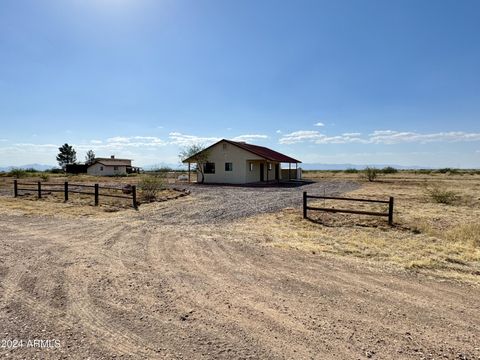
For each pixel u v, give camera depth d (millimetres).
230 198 17844
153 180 19797
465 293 4707
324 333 3461
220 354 3020
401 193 20547
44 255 6402
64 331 3422
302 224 10227
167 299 4328
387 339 3346
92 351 3037
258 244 7613
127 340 3254
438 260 6414
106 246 7289
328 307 4152
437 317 3889
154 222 10648
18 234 8547
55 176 48250
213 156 31484
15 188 18047
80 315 3809
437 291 4770
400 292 4711
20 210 12992
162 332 3430
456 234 8484
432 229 9086
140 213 12641
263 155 29969
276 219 11117
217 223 10469
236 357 2975
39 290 4570
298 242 7863
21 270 5441
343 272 5629
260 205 14797
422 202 15852
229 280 5141
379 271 5711
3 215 11859
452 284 5094
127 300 4270
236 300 4336
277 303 4250
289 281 5133
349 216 11398
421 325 3674
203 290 4688
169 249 7070
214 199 17359
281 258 6465
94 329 3475
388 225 9828
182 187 25078
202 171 31766
